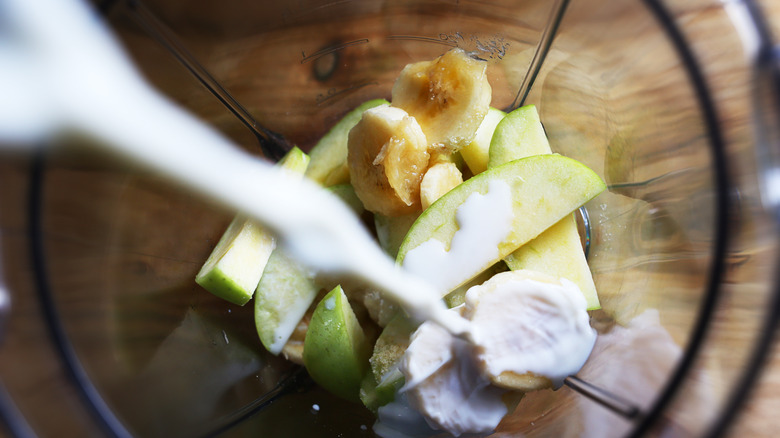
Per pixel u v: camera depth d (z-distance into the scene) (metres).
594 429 0.20
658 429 0.18
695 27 0.19
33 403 0.19
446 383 0.19
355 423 0.22
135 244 0.23
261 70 0.26
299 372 0.23
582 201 0.20
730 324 0.18
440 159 0.22
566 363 0.20
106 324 0.21
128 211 0.22
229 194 0.11
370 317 0.22
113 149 0.08
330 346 0.21
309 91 0.26
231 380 0.23
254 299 0.23
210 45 0.24
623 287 0.22
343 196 0.23
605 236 0.23
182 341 0.23
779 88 0.18
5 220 0.20
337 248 0.16
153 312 0.22
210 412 0.22
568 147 0.24
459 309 0.20
